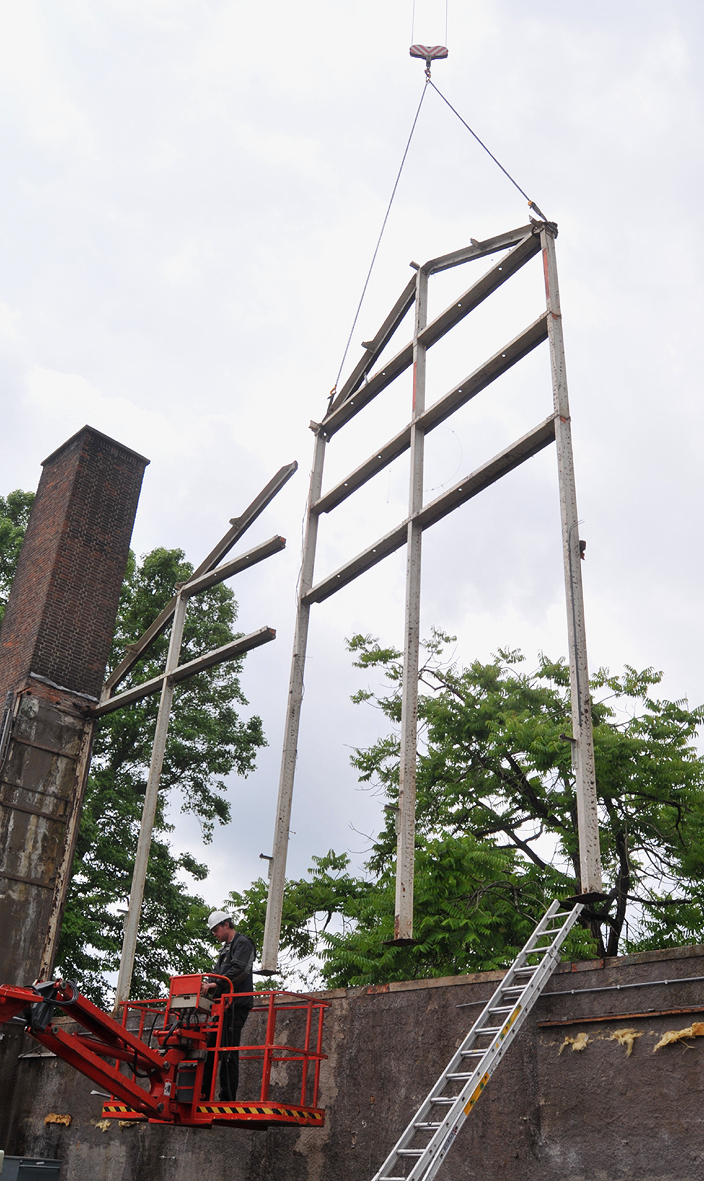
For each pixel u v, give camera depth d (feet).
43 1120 35.35
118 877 79.36
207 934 77.00
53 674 50.60
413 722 30.55
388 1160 19.20
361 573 36.78
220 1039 24.12
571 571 26.45
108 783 81.82
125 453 58.70
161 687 45.62
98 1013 23.77
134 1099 23.75
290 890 71.97
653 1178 18.33
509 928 60.90
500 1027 20.81
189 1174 28.96
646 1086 19.15
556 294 32.32
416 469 35.45
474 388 34.76
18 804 46.93
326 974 64.80
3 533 87.61
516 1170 20.52
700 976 19.19
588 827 23.41
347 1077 25.52
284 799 33.86
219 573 45.44
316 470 41.06
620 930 65.62
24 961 44.70
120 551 56.03
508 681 73.46
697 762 65.51
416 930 59.11
